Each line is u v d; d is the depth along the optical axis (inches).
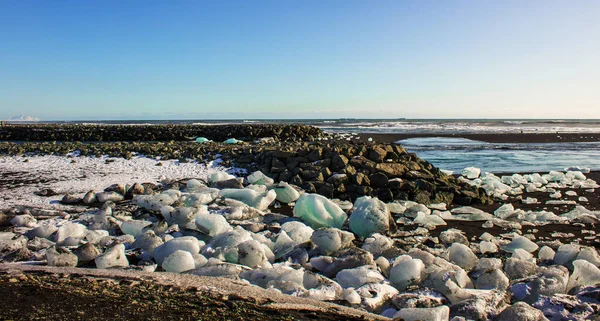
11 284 145.4
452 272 203.9
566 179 589.6
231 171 560.7
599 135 1733.5
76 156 652.7
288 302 151.6
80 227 291.7
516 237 298.5
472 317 163.6
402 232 337.1
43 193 445.1
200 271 205.2
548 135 1717.5
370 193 463.5
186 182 482.6
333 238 259.1
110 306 129.9
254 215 358.9
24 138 1378.0
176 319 122.8
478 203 467.2
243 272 204.4
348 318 138.7
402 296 180.7
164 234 282.8
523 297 191.8
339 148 554.6
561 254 255.1
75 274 169.8
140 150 684.7
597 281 205.9
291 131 1398.9
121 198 431.2
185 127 1499.8
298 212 353.1
